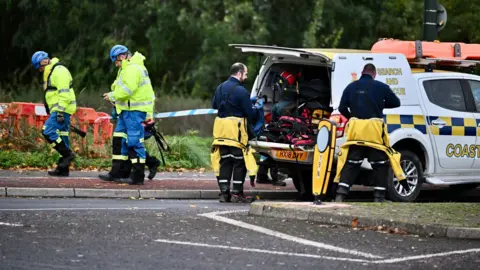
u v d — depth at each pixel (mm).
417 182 27891
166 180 31484
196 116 54375
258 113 27234
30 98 54562
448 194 32781
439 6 33531
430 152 28094
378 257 17719
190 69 60219
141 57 29203
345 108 25859
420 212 22297
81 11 62406
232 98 26953
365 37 62156
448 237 20125
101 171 34000
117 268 16188
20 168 33812
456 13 53656
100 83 61594
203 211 23953
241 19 58906
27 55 66250
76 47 62344
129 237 19141
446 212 22391
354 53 27000
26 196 26578
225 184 27297
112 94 28953
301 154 26859
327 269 16547
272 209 22828
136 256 17219
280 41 60594
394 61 27766
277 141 27297
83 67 61938
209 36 58281
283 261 17141
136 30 62188
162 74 61812
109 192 27406
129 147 29125
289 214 22562
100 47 61812
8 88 57969
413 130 27672
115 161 29422
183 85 60281
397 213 22031
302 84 27656
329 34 61062
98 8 62219
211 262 16891
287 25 60594
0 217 21312
